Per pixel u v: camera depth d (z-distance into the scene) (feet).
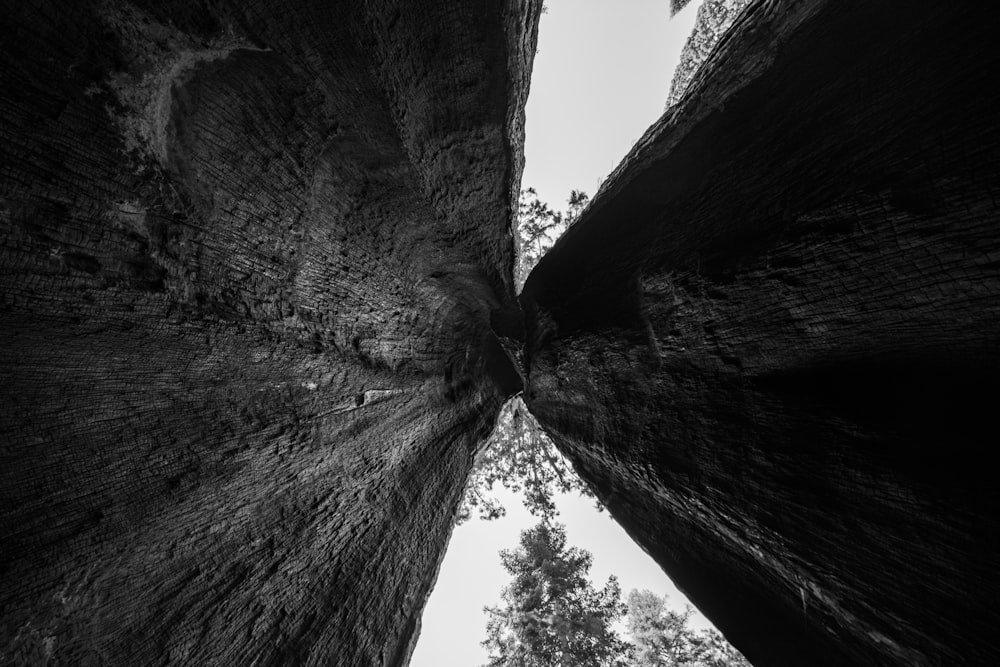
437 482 33.99
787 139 14.89
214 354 17.44
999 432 10.53
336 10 15.99
